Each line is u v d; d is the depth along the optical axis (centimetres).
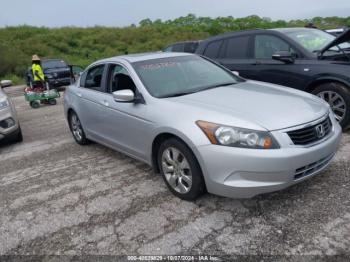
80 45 3183
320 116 342
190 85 432
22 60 2431
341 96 511
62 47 3031
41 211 380
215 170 319
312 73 534
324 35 632
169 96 399
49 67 1565
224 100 367
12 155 593
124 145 451
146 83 418
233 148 309
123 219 347
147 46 3250
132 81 432
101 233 327
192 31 3762
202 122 329
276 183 309
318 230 299
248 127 309
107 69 493
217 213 339
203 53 718
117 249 301
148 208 362
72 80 1389
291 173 309
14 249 317
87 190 420
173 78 437
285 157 302
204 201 362
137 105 407
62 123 816
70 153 569
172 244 300
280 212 331
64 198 405
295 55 569
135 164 487
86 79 554
